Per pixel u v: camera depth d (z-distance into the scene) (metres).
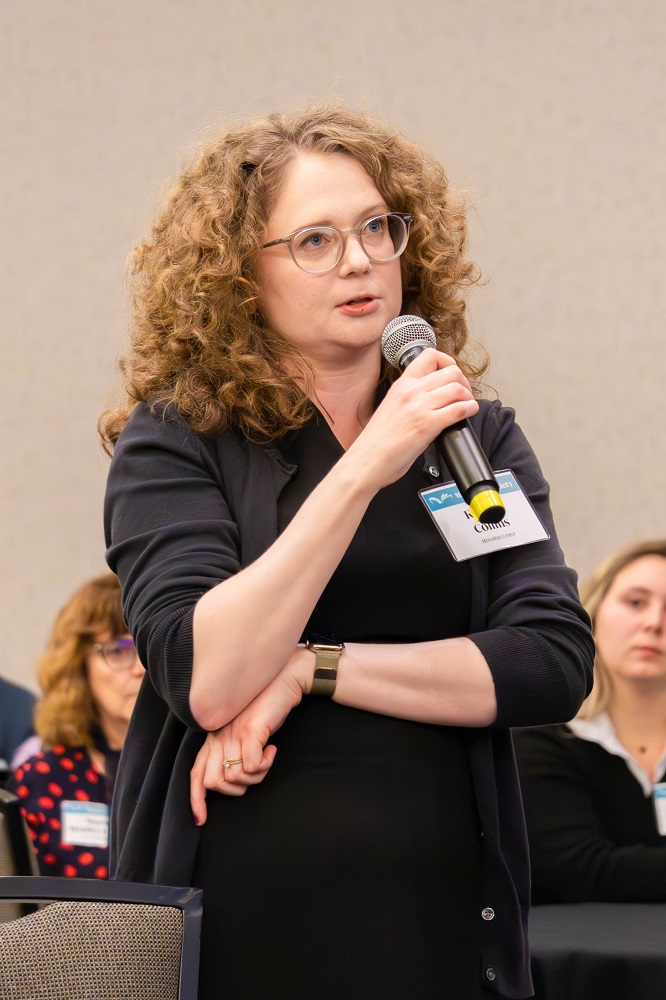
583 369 11.17
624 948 4.07
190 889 2.87
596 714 5.96
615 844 5.77
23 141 11.96
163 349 3.54
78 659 6.93
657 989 3.93
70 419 11.77
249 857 3.04
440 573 3.32
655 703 5.95
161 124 11.77
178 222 3.57
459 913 3.10
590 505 11.08
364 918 3.00
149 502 3.27
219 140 3.66
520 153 11.34
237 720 3.09
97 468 11.70
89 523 11.66
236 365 3.34
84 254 11.84
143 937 2.78
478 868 3.17
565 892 5.55
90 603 6.95
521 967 3.14
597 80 11.29
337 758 3.12
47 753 6.89
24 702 9.58
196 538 3.20
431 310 3.73
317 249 3.36
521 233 11.30
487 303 11.27
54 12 11.97
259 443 3.40
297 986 2.97
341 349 3.39
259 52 11.66
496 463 3.62
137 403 3.58
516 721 3.21
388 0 11.55
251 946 3.00
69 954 2.71
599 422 11.12
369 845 3.04
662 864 5.44
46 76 11.95
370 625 3.27
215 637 2.99
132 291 3.77
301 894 3.01
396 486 3.39
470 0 11.45
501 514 3.04
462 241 3.84
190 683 3.03
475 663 3.19
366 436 3.07
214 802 3.10
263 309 3.45
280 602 2.99
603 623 6.07
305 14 11.63
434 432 3.04
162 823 3.16
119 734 6.90
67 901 2.78
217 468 3.37
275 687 3.10
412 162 3.67
